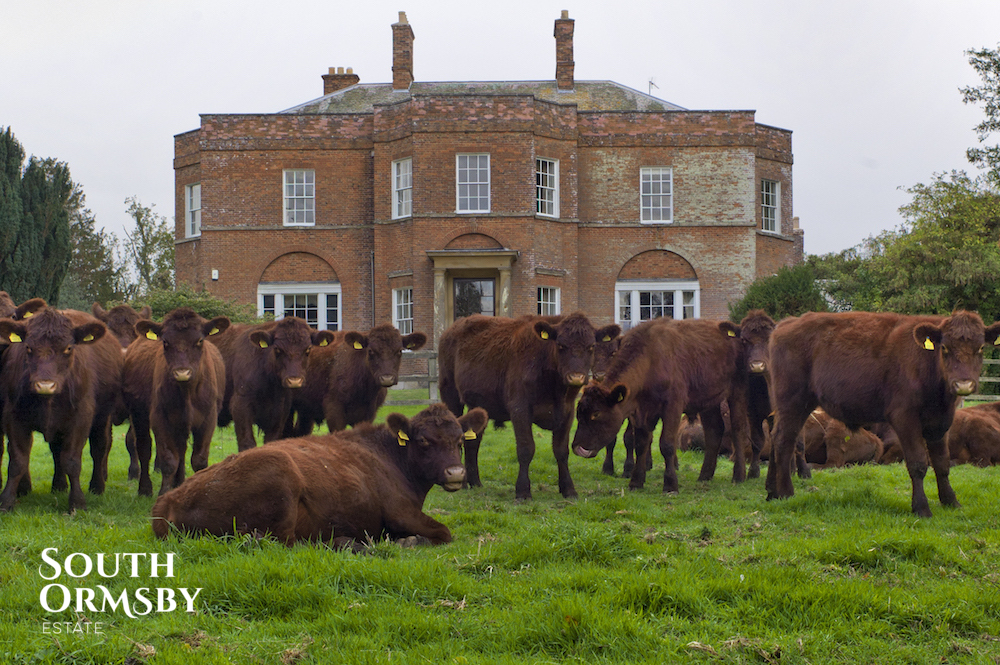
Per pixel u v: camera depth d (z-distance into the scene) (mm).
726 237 31812
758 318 11906
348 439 7859
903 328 9328
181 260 33531
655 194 31969
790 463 10266
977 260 26219
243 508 6742
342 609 5488
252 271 31625
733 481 12188
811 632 5277
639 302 31828
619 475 13078
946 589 5957
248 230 31688
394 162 31078
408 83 35938
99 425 10602
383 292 31234
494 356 11500
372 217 31688
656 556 6816
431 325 30062
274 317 30781
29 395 9031
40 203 26953
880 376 9336
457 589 5918
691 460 14602
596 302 31719
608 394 10859
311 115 31812
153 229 56656
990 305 26250
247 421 11719
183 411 10031
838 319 10000
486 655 4973
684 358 11672
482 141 30141
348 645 5004
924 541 7043
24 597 5660
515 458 14211
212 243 31688
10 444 9203
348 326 31500
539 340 10828
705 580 6094
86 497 10195
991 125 31031
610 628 5172
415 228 30078
